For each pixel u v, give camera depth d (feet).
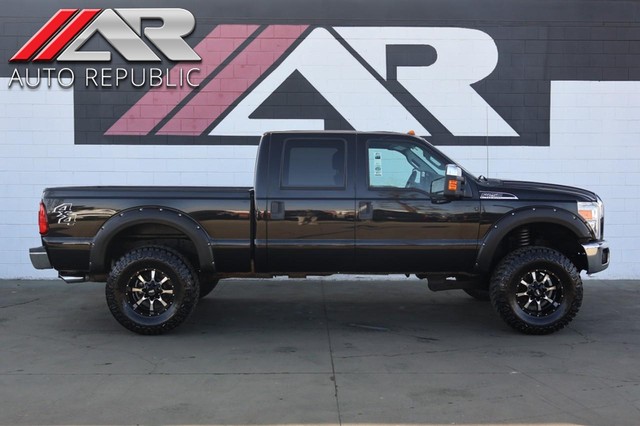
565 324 21.90
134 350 20.38
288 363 19.02
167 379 17.56
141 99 32.68
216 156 32.89
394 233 21.89
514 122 32.96
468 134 32.99
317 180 22.07
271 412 15.17
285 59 32.68
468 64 32.83
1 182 32.63
